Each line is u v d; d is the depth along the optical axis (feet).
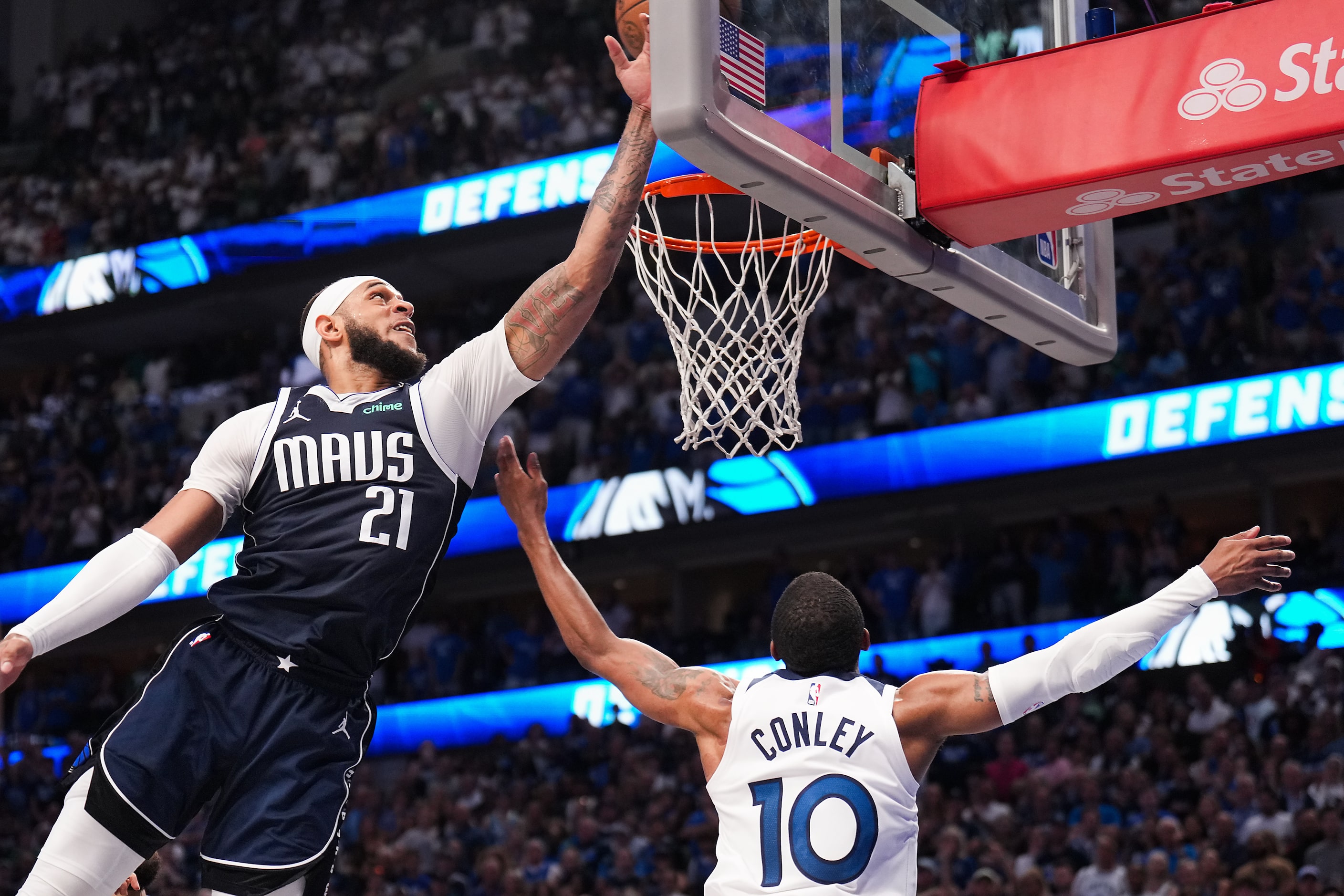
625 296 54.08
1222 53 10.73
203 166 61.93
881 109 11.41
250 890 7.37
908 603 44.01
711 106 9.36
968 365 45.85
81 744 49.98
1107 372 43.47
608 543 48.52
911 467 44.98
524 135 55.36
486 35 61.52
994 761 35.32
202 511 7.96
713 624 53.93
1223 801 30.96
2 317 62.18
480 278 57.00
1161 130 10.74
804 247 12.96
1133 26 43.60
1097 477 42.68
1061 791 33.45
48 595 54.75
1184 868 27.86
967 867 30.78
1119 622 7.88
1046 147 11.12
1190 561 41.65
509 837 37.47
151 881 10.67
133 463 57.36
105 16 74.43
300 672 7.70
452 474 8.10
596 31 59.41
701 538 47.62
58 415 61.36
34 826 47.19
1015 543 44.91
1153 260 45.21
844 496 45.62
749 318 12.80
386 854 37.63
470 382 8.18
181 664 7.71
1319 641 36.35
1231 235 44.93
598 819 38.34
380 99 63.36
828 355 48.83
